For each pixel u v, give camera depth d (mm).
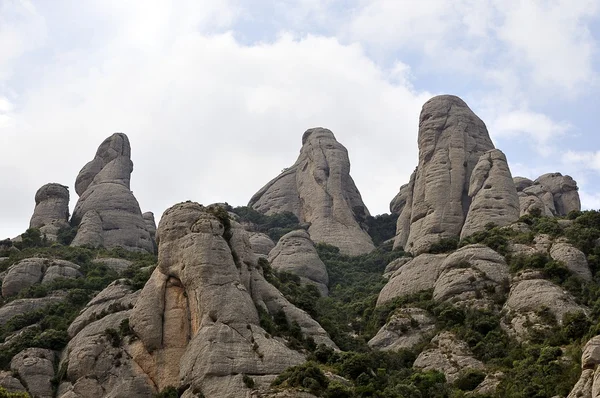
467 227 126438
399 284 116188
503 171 132750
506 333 96188
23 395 75312
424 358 94688
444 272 109500
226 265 89938
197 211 95500
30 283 115250
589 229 110750
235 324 85188
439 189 138875
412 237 138875
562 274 102750
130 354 89000
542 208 134000
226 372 80625
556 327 93812
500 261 107500
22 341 97000
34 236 136375
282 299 93188
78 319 99375
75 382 89062
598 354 70188
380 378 85375
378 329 107312
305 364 79125
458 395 82750
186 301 89812
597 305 93875
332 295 134625
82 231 138625
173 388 83125
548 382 80188
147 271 107000
